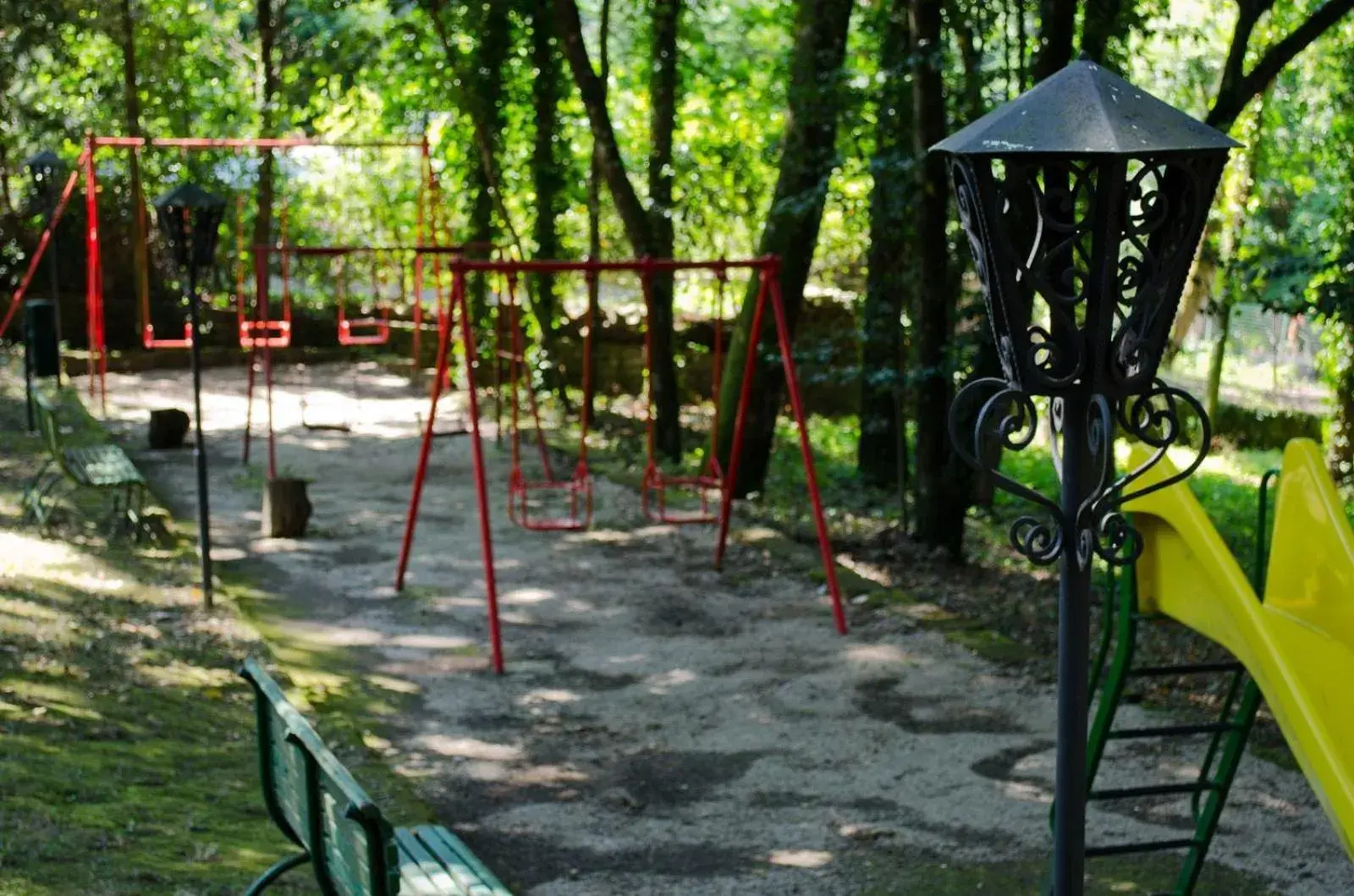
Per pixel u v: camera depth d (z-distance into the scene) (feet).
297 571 35.99
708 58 71.87
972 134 9.23
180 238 30.37
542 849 20.27
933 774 23.35
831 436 69.00
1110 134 8.94
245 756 21.43
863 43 55.36
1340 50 60.03
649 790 22.70
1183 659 30.45
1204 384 94.94
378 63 65.05
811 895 18.78
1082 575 9.95
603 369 77.36
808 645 30.78
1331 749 13.82
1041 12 35.42
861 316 49.39
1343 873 19.36
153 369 74.54
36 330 52.85
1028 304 9.50
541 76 60.44
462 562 37.50
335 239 84.89
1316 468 16.60
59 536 34.65
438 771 23.30
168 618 28.68
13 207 79.20
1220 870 19.47
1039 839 20.68
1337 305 47.32
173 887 15.33
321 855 12.64
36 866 15.29
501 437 56.49
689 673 28.89
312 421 59.77
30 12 72.64
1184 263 9.48
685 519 38.75
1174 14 65.36
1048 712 26.40
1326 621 15.79
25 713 20.90
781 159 47.06
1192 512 16.60
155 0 78.64
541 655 29.96
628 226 53.16
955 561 40.52
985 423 9.64
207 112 83.20
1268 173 67.67
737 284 77.56
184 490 45.62
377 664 29.01
